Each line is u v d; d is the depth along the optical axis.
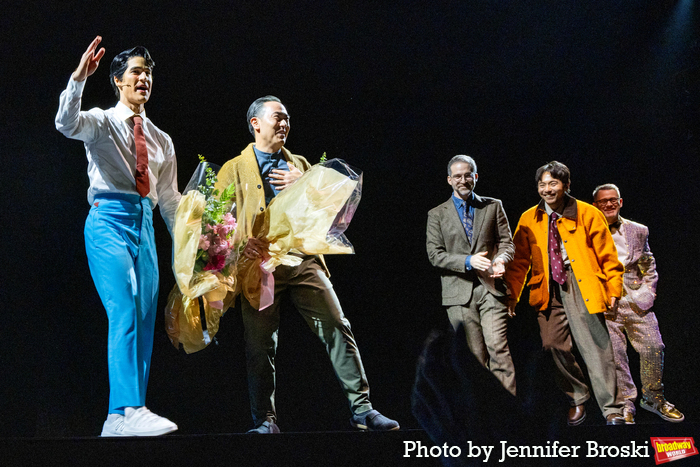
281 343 3.88
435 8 4.28
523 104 4.52
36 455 1.80
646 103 4.59
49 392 3.55
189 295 2.23
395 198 4.29
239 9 4.02
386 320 4.14
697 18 4.44
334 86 4.26
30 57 3.76
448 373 1.84
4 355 3.55
